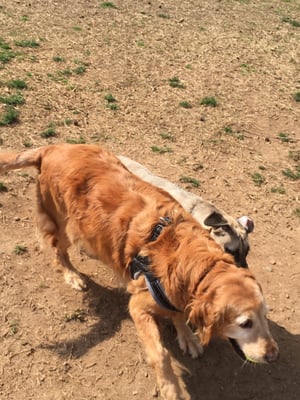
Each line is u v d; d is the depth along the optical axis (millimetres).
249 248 1764
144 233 1301
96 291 1623
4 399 1319
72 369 1409
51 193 1496
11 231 1787
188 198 1703
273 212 2121
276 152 2533
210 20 4297
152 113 2658
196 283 1199
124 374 1419
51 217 1585
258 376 1471
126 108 2656
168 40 3668
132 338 1507
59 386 1366
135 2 4426
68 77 2834
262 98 3037
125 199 1359
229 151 2473
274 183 2297
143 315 1319
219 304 1145
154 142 2430
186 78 3113
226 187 2219
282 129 2754
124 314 1568
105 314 1562
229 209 2096
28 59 2941
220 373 1462
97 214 1370
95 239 1392
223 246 1541
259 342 1155
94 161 1443
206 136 2557
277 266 1854
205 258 1216
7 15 3568
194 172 2273
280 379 1474
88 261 1730
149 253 1280
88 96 2688
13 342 1445
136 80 2963
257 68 3445
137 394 1378
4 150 2154
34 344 1449
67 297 1592
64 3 4047
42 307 1550
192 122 2652
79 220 1414
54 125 2387
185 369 1457
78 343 1474
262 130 2709
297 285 1787
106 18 3893
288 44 3988
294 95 3119
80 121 2465
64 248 1622
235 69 3369
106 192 1377
